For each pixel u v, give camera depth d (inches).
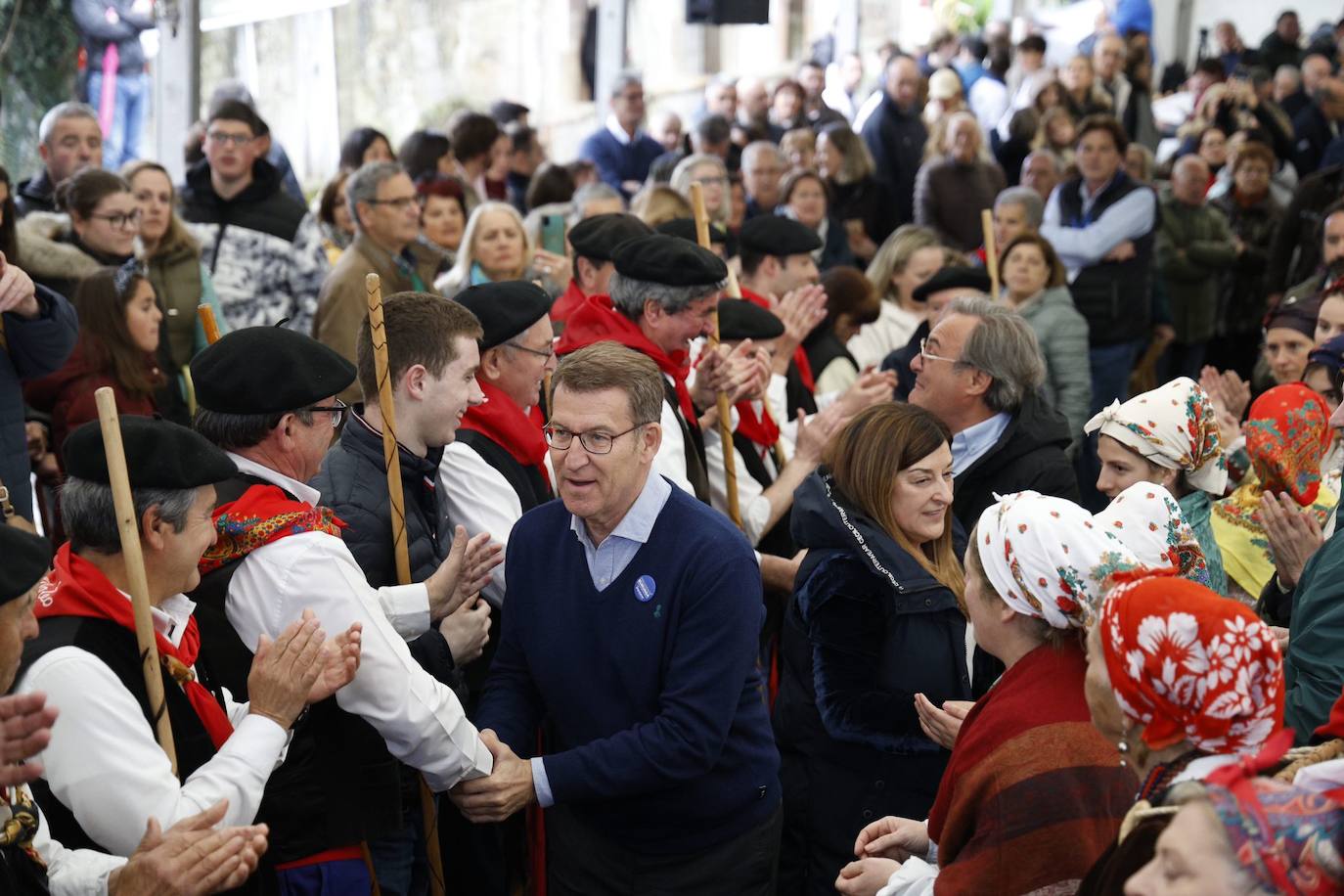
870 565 111.3
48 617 85.0
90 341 167.8
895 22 496.7
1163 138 488.4
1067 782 79.4
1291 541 117.0
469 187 271.9
